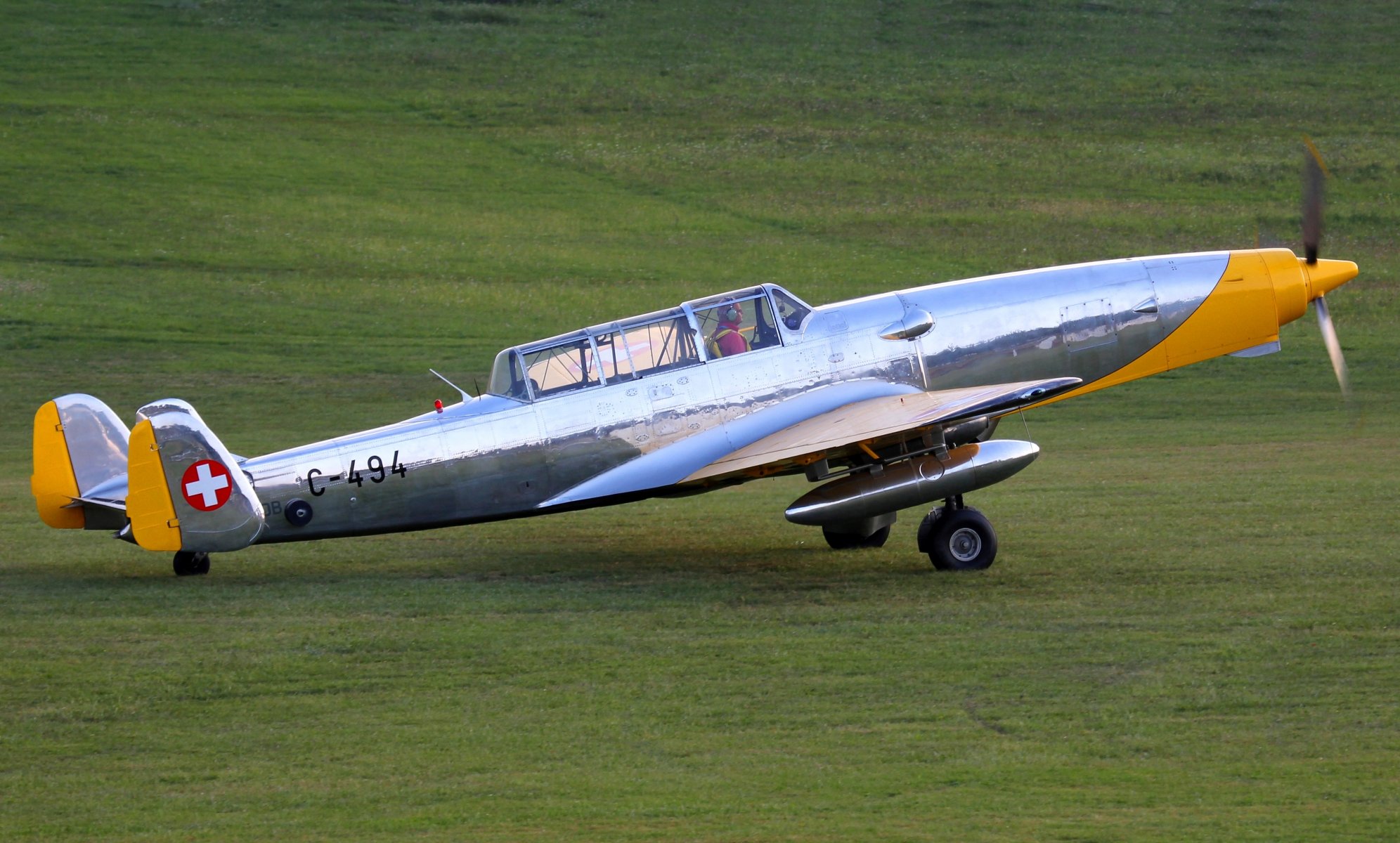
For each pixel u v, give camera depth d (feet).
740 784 87.45
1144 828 80.69
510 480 143.13
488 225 415.23
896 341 148.66
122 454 148.87
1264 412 249.34
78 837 82.23
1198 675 103.86
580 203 436.76
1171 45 574.15
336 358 302.25
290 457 141.69
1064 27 597.93
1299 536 148.66
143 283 357.00
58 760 93.09
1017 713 97.60
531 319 332.60
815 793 85.97
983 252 385.09
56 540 164.04
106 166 447.42
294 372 291.79
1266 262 157.79
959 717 97.14
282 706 102.17
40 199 416.26
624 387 144.15
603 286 360.07
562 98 535.19
